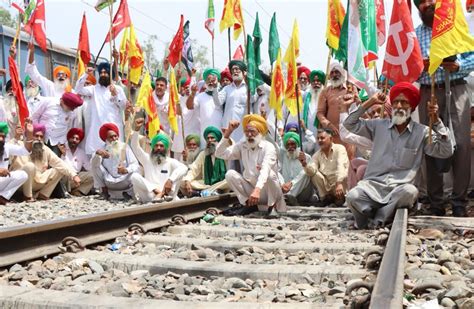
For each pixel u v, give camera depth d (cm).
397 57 621
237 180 748
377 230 586
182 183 895
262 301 319
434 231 530
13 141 948
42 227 439
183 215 674
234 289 340
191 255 442
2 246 406
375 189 615
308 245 477
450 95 655
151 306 278
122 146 945
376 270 375
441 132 598
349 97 815
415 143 623
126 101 1071
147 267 395
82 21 1135
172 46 1150
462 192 666
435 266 379
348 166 827
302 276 366
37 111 1027
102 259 412
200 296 323
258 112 1044
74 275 378
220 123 1055
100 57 1500
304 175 860
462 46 566
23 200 917
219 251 486
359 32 783
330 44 894
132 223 577
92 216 505
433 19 630
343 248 466
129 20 1089
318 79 1056
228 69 1098
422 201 755
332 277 367
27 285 351
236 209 766
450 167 678
